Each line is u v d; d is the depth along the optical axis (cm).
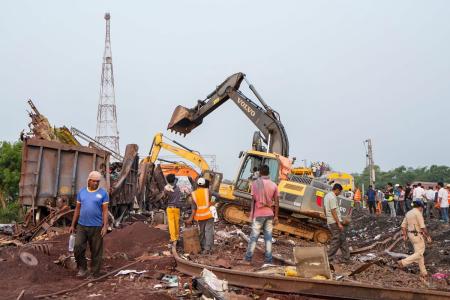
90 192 895
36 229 1338
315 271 830
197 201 1153
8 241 1232
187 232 1128
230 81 2117
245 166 1798
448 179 10900
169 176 1230
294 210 1655
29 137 1455
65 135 1848
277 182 1739
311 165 2688
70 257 952
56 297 739
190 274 888
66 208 1384
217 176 1884
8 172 3097
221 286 764
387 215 2839
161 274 899
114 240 1207
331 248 1181
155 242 1235
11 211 2772
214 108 2189
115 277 890
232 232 1508
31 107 1634
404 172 11262
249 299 737
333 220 1177
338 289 755
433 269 1241
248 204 1803
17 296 720
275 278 785
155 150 2414
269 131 1980
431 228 2025
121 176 1775
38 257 947
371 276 1012
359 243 1861
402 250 1573
